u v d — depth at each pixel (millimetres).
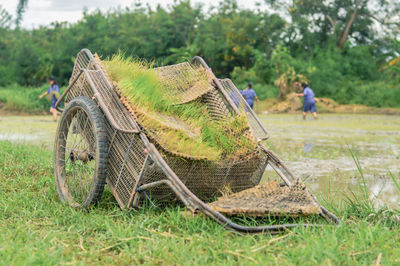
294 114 25312
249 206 3779
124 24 39344
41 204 4316
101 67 4539
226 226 3484
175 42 38500
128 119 4117
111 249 3256
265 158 4652
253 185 4777
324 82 32375
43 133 11961
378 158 8344
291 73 29016
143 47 37500
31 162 6543
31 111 21719
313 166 7363
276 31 36438
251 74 32938
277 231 3533
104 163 4125
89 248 3242
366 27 40000
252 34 36250
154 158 3834
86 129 4531
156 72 5000
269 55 36344
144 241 3381
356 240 3330
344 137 12172
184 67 5141
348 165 7484
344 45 38562
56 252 3027
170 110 4707
